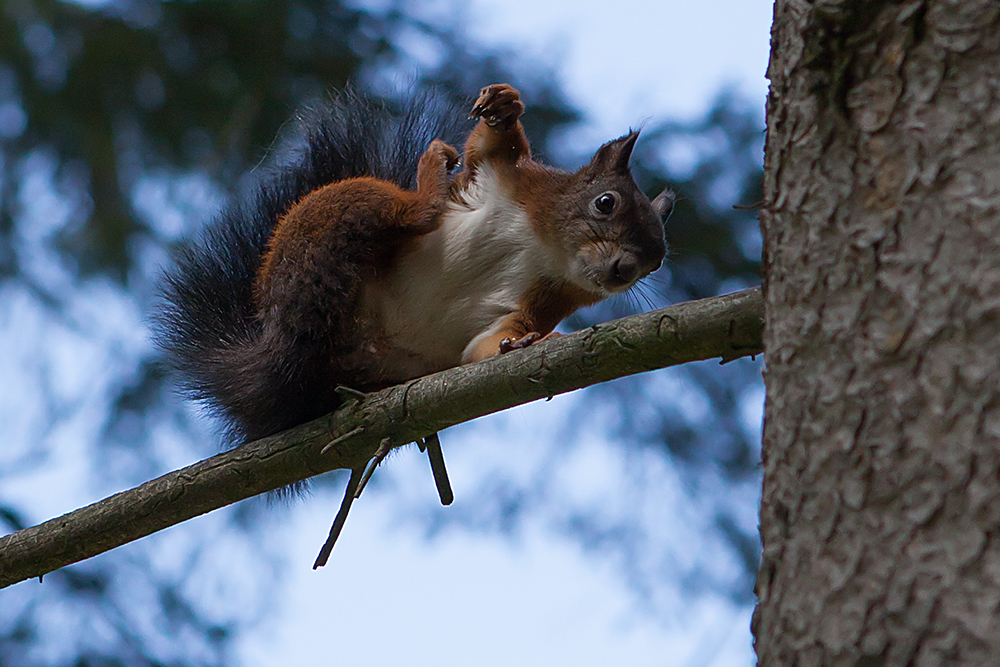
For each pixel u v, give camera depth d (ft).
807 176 13.55
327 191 26.84
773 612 12.83
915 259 12.32
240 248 29.45
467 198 29.32
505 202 28.96
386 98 40.50
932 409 11.81
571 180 29.35
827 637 11.97
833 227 13.14
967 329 11.76
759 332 17.76
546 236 28.78
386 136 32.07
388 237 27.17
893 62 12.92
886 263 12.54
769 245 14.25
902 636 11.38
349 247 26.37
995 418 11.38
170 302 29.63
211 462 23.40
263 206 30.19
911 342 12.12
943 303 11.98
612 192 28.76
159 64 54.85
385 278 27.78
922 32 12.76
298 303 25.95
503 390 20.53
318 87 53.67
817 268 13.19
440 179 27.48
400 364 28.35
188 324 29.04
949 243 12.12
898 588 11.55
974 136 12.25
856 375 12.51
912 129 12.66
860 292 12.71
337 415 22.63
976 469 11.37
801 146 13.71
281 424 26.94
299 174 30.96
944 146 12.39
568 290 29.58
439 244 28.40
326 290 26.04
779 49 14.48
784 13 14.49
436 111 33.50
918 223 12.40
